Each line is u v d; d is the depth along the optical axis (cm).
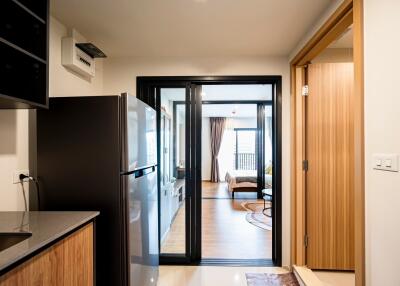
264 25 213
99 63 280
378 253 128
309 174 262
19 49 129
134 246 180
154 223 230
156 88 298
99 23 211
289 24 211
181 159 311
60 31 211
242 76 279
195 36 234
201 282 244
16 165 169
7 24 147
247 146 859
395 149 117
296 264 262
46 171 175
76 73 235
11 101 131
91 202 171
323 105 262
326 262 261
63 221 132
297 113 265
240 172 688
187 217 287
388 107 121
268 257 299
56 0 176
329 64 261
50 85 199
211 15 197
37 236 109
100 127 172
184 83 287
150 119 220
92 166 172
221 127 859
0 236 116
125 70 286
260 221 440
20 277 95
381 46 126
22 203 173
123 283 170
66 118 174
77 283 131
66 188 173
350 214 260
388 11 121
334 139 261
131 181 176
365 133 138
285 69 278
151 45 255
